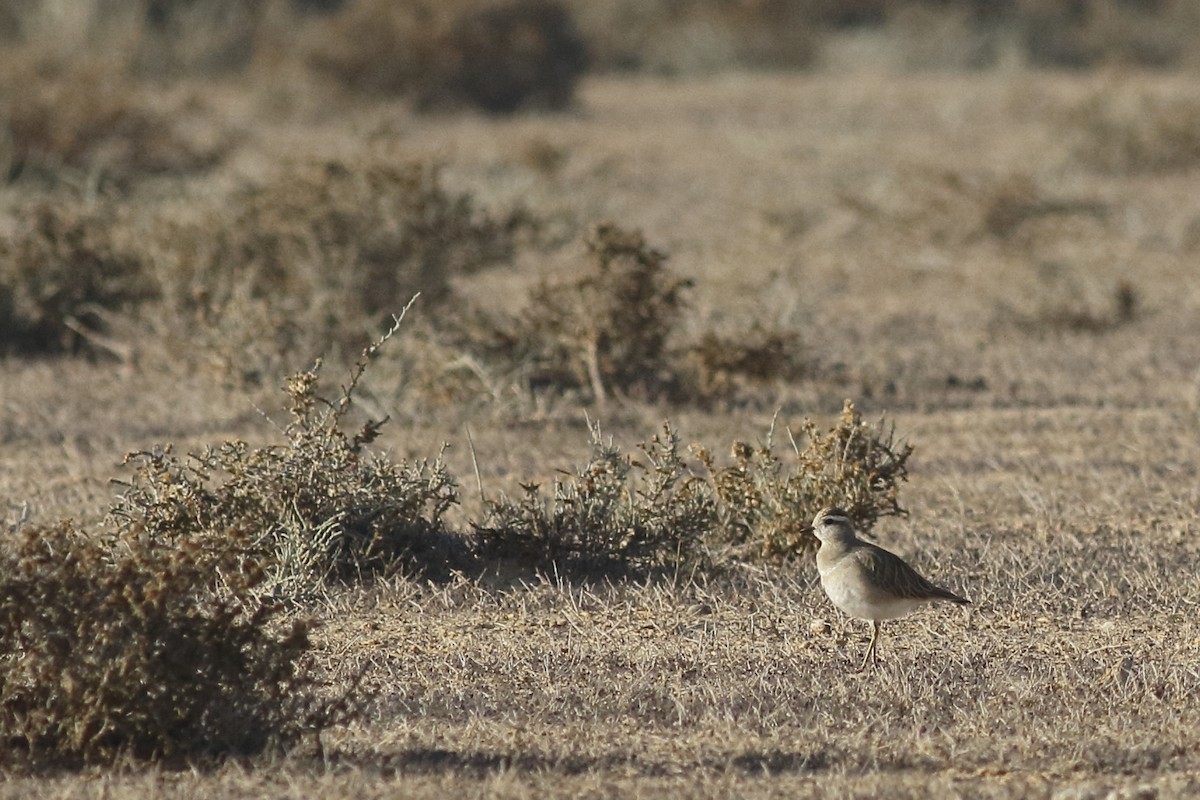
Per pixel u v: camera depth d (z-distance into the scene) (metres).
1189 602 33.88
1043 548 37.75
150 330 60.62
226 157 98.19
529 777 23.56
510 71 146.25
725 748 24.95
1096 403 54.56
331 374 53.53
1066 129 118.50
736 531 37.16
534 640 31.89
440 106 144.50
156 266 60.97
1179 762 24.23
